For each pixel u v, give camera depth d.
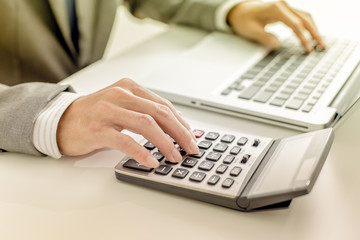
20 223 0.38
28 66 0.80
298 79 0.59
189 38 0.83
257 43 0.76
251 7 0.80
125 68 0.71
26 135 0.46
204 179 0.40
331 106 0.52
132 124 0.44
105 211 0.39
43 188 0.42
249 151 0.44
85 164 0.46
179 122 0.45
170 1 0.90
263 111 0.52
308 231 0.35
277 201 0.35
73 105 0.49
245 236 0.35
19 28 0.77
